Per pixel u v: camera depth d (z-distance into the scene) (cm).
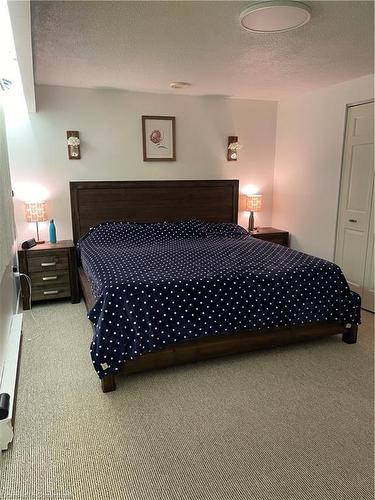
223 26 217
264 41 243
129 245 363
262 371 248
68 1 184
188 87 380
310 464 169
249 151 468
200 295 244
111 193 411
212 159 452
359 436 187
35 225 391
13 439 184
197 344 245
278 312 262
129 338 228
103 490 156
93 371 248
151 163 426
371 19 209
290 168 454
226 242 379
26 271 354
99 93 390
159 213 436
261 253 328
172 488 156
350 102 358
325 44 250
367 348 281
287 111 452
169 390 227
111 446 180
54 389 227
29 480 161
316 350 278
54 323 325
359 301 284
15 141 372
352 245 375
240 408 209
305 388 229
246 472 165
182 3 188
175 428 193
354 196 367
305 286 272
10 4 141
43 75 328
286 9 192
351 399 218
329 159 392
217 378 240
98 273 266
